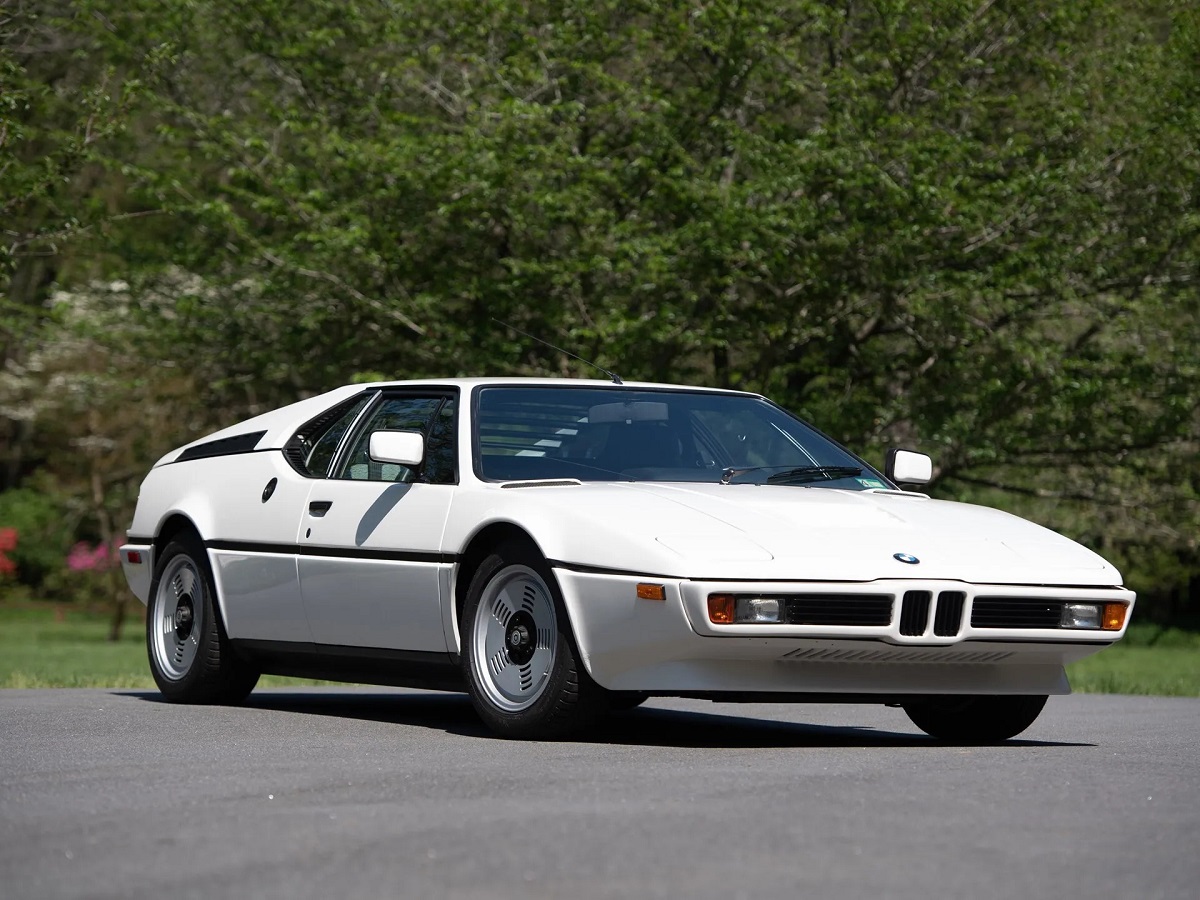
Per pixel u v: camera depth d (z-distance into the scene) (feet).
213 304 141.90
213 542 54.60
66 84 129.80
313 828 28.35
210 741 42.86
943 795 32.78
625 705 45.65
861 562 41.37
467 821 28.99
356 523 49.06
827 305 125.18
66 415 199.82
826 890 23.48
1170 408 125.49
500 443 47.50
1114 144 122.62
